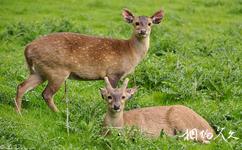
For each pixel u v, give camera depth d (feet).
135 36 47.60
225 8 94.84
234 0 98.68
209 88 51.21
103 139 37.83
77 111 43.75
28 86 44.37
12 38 69.05
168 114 40.60
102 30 76.28
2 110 43.91
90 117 42.19
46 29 71.00
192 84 50.62
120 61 46.50
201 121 40.52
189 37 74.38
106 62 45.85
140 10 90.74
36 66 44.34
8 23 76.79
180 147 37.42
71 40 44.98
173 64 56.80
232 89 50.44
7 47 66.13
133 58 47.42
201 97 48.96
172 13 88.07
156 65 54.65
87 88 51.31
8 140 36.63
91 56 45.27
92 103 44.78
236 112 45.09
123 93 39.17
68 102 46.42
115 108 38.24
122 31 75.10
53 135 39.55
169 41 65.82
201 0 99.35
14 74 53.42
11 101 45.96
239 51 64.90
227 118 44.04
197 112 44.27
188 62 60.34
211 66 58.49
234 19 88.38
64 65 44.45
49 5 91.66
